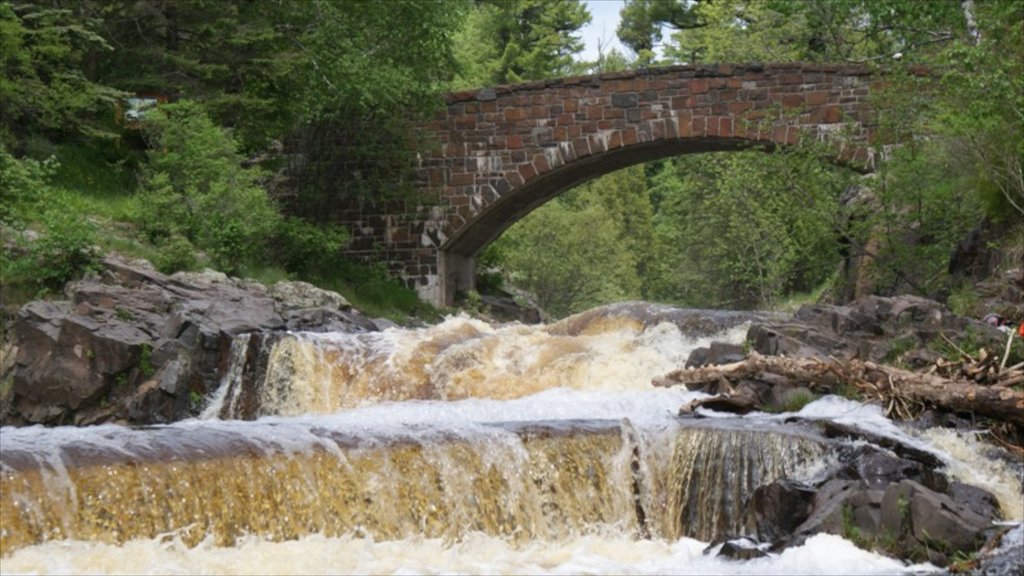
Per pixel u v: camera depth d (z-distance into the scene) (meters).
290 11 35.56
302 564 11.69
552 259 57.75
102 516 11.79
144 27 34.44
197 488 12.27
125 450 12.32
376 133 37.75
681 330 22.56
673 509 14.46
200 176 29.81
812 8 38.44
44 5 32.00
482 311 41.31
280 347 22.05
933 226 28.88
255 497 12.52
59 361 21.23
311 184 38.12
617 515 14.30
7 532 11.29
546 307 58.19
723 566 12.27
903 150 29.27
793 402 16.91
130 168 33.41
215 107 33.12
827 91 35.25
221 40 34.06
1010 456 14.62
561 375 21.59
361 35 35.88
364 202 38.91
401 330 23.52
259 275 30.02
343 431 13.76
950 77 27.27
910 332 19.16
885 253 29.70
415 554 12.44
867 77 34.94
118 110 33.19
